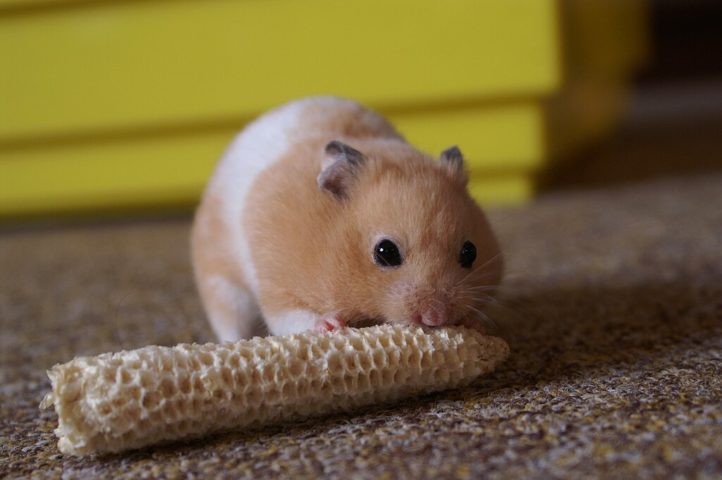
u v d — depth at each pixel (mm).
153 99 678
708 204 638
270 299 359
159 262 579
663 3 1524
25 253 656
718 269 460
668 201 667
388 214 348
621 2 1076
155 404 303
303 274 351
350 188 356
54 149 712
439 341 327
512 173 699
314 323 353
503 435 300
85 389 302
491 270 364
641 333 377
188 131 694
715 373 331
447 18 636
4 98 693
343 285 346
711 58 1529
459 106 659
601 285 452
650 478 272
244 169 392
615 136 1155
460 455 291
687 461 277
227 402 308
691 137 1077
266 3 653
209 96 671
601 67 951
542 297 440
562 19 645
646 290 437
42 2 667
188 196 726
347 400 320
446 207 352
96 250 644
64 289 531
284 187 365
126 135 699
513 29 630
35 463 313
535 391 329
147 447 312
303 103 414
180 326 436
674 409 306
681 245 519
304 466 293
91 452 304
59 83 686
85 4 670
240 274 382
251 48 661
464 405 322
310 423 320
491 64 637
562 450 288
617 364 346
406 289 340
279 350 314
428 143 670
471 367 329
